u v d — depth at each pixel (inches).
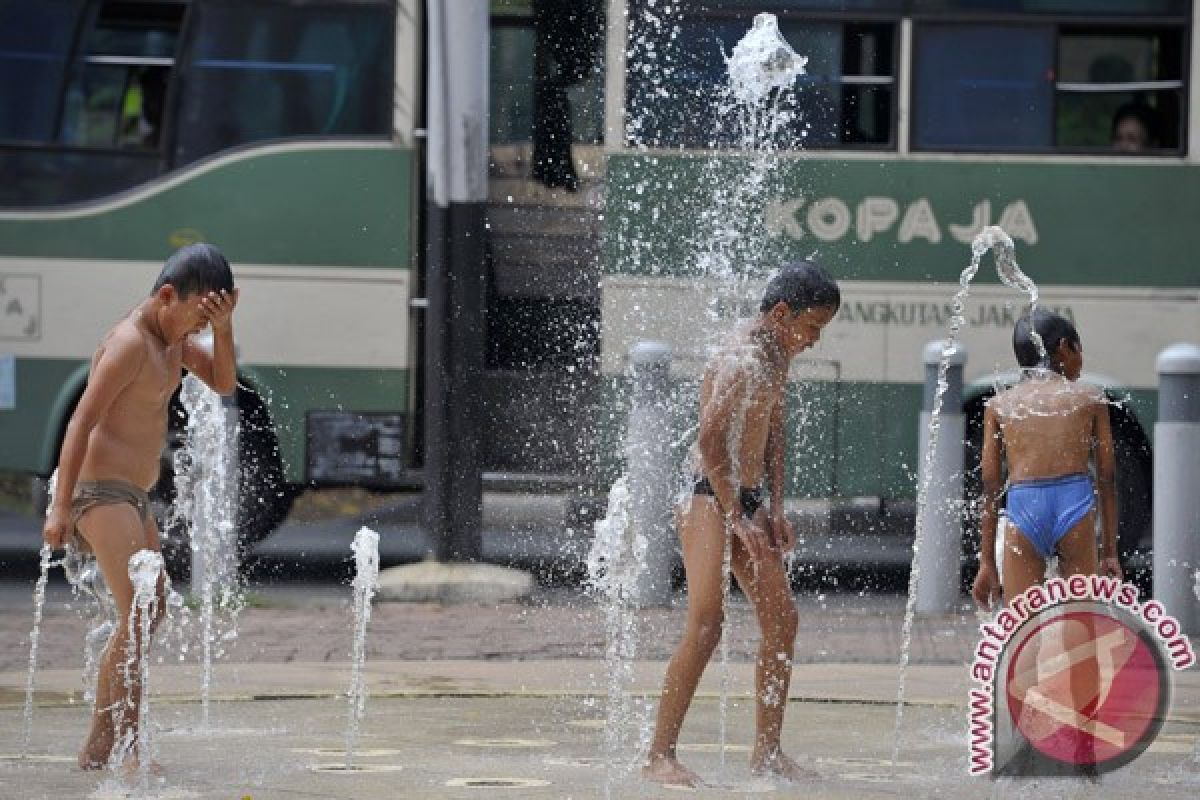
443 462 1501.0
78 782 773.9
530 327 1571.1
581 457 1568.7
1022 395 871.7
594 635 1320.1
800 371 1587.1
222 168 1632.6
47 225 1632.6
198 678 1113.4
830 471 1587.1
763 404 759.7
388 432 1622.8
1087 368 1584.6
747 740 919.0
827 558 1683.1
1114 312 1583.4
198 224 1632.6
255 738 908.0
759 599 779.4
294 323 1626.5
